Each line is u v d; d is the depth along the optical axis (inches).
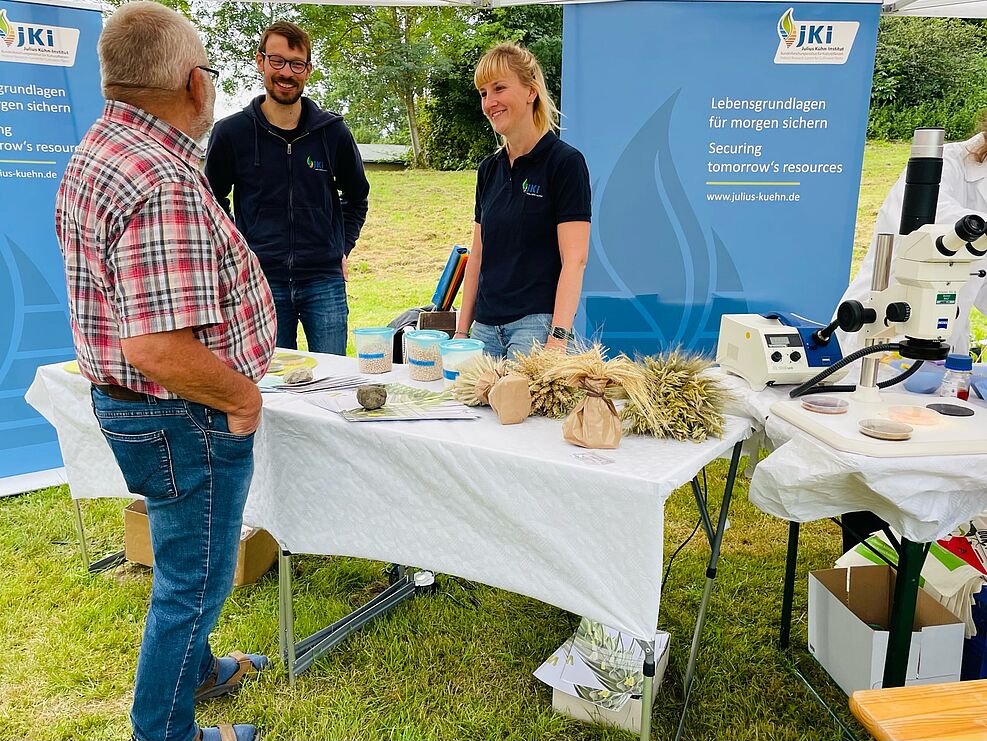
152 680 62.0
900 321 62.5
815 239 138.8
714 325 143.1
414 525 65.7
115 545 115.6
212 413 58.0
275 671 82.6
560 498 56.2
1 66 127.9
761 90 132.6
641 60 132.6
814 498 61.6
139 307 51.1
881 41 384.8
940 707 45.3
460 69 423.2
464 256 134.3
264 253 121.0
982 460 56.5
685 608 96.7
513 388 66.9
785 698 79.8
